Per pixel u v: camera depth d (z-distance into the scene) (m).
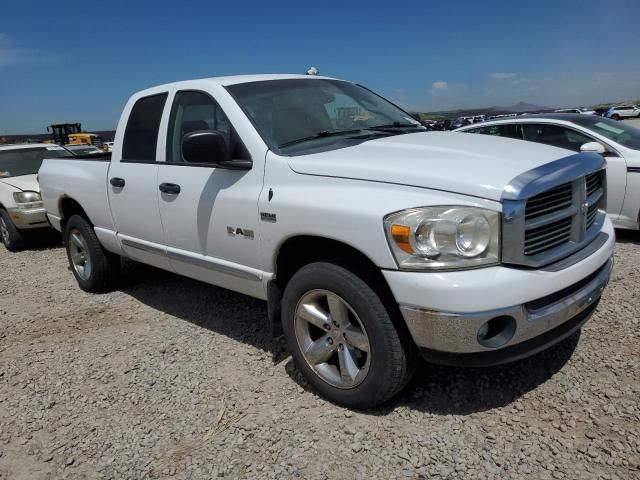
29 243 8.35
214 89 3.64
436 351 2.54
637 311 3.89
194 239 3.73
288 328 3.15
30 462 2.78
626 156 5.88
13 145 9.62
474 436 2.66
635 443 2.50
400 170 2.66
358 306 2.72
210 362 3.68
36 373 3.74
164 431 2.93
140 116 4.32
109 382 3.53
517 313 2.42
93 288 5.36
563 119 6.61
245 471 2.56
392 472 2.46
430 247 2.42
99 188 4.71
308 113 3.63
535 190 2.41
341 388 2.94
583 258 2.72
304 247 3.16
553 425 2.69
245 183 3.28
